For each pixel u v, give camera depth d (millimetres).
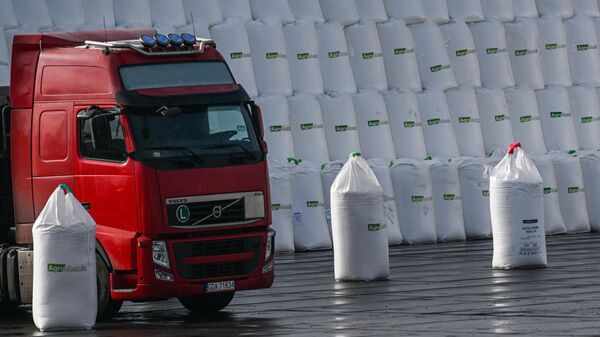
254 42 57594
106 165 33594
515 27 64625
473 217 60250
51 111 34688
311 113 57719
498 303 33875
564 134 64312
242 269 34406
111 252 33469
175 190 33344
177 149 33625
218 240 33906
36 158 34875
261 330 30656
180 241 33438
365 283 40938
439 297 35969
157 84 34031
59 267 32062
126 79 33812
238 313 34938
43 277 32156
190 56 34875
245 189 34219
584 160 63531
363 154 59312
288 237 55438
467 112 61906
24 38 35406
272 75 57500
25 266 34844
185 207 33469
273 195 55281
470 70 62875
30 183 35031
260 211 34531
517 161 43656
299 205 56344
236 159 34219
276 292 39781
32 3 53250
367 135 59344
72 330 32156
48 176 34656
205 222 33688
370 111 59469
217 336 29844
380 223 41344
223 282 34031
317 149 57812
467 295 36188
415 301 35219
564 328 28500
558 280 39281
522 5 65625
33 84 35156
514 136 63562
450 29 62938
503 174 43438
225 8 58000
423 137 60750
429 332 28688
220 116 34438
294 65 58688
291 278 44188
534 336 27422
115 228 33562
